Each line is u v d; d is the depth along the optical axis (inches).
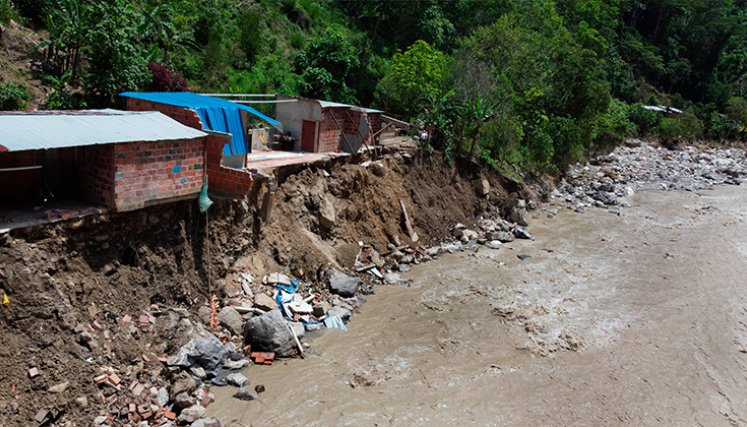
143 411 481.7
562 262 997.2
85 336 490.3
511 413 561.0
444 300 804.6
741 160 2306.8
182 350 550.6
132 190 550.0
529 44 1675.7
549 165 1544.0
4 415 417.4
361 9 1995.6
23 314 458.3
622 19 3405.5
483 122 1268.5
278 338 611.8
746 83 3582.7
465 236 1087.0
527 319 760.3
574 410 573.9
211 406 519.2
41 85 903.7
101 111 634.8
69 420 448.8
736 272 978.1
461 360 651.5
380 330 700.0
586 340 714.8
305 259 777.6
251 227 727.1
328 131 1011.9
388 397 566.6
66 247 509.0
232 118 757.3
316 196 856.3
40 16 1018.1
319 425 512.1
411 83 1336.1
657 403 596.4
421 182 1122.0
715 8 3639.3
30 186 553.9
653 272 964.6
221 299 652.1
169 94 796.6
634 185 1696.6
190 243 628.7
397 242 967.6
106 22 888.3
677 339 731.4
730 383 644.1
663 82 3363.7
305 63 1471.5
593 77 1801.2
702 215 1369.3
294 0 1748.3
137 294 558.3
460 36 1968.5
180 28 1258.6
